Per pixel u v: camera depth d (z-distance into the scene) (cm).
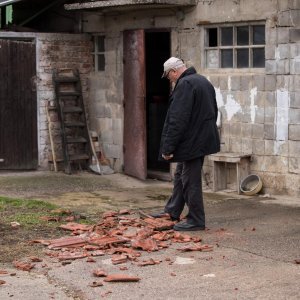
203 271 682
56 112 1382
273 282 643
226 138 1168
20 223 886
